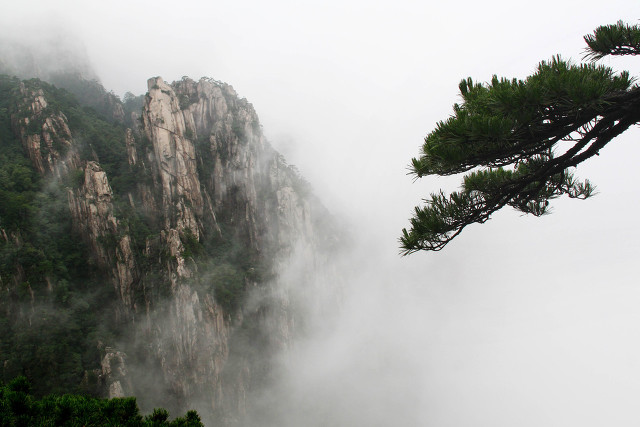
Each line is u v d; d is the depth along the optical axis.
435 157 6.96
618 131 6.13
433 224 7.57
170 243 65.62
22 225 58.69
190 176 76.44
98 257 62.88
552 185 8.70
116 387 50.38
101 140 78.44
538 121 6.19
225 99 104.12
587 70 5.91
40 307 53.16
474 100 6.93
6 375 45.81
